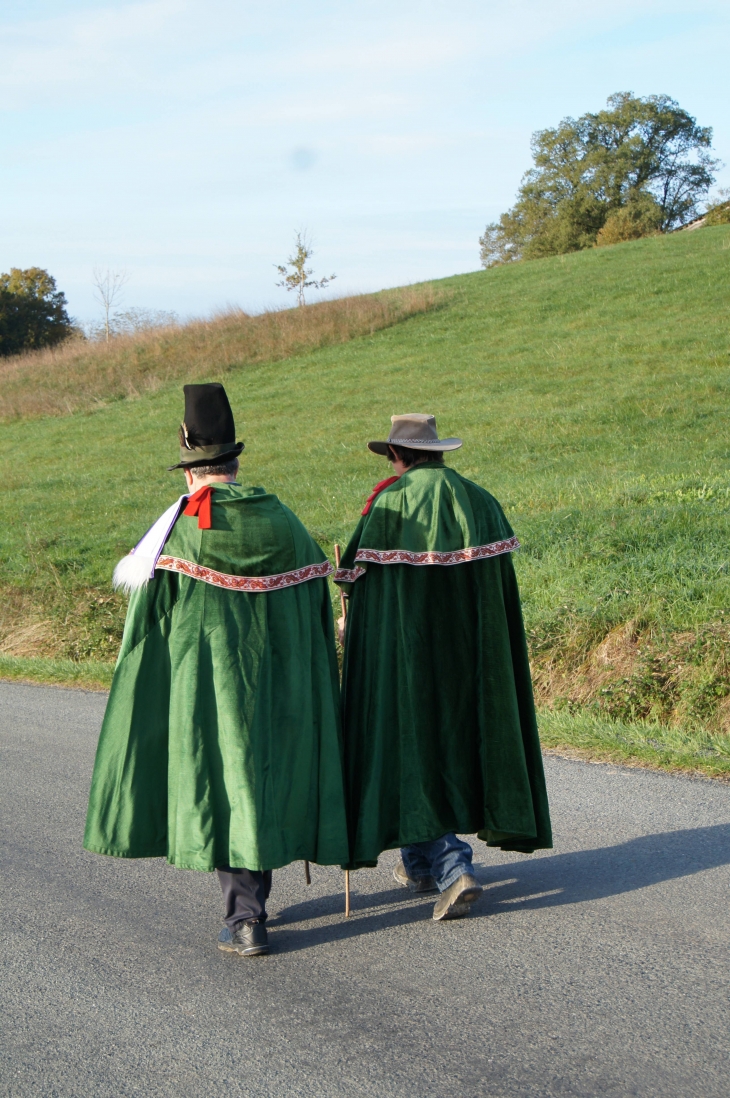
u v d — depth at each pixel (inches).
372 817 176.9
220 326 1583.4
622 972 160.1
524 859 211.9
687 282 1295.5
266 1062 139.6
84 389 1443.2
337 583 184.4
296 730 168.4
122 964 172.2
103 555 621.6
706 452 650.8
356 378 1167.0
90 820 165.8
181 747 163.2
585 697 339.6
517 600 186.7
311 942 178.5
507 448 755.4
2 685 428.8
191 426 175.0
